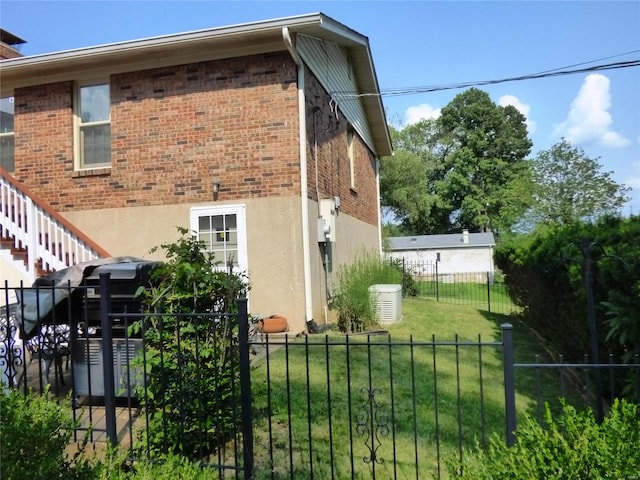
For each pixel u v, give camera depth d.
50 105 10.33
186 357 3.78
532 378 6.23
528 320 10.45
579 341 5.54
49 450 2.46
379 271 11.96
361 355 7.14
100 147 10.24
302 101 9.12
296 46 9.12
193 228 9.46
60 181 10.20
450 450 4.04
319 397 5.24
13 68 9.84
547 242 7.20
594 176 30.42
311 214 9.46
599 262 4.22
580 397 5.44
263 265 9.14
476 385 5.88
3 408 2.39
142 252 9.67
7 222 8.21
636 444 2.18
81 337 5.09
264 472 3.65
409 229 48.66
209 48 9.21
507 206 38.91
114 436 3.56
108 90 10.22
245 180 9.28
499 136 47.78
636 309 3.68
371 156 17.61
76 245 8.09
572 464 2.12
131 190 9.80
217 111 9.42
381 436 4.28
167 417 3.79
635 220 4.97
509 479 2.19
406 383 5.84
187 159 9.55
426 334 9.48
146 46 9.05
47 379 4.87
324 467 3.75
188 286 3.92
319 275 9.91
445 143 48.22
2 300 7.80
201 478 3.02
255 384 5.20
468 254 36.41
